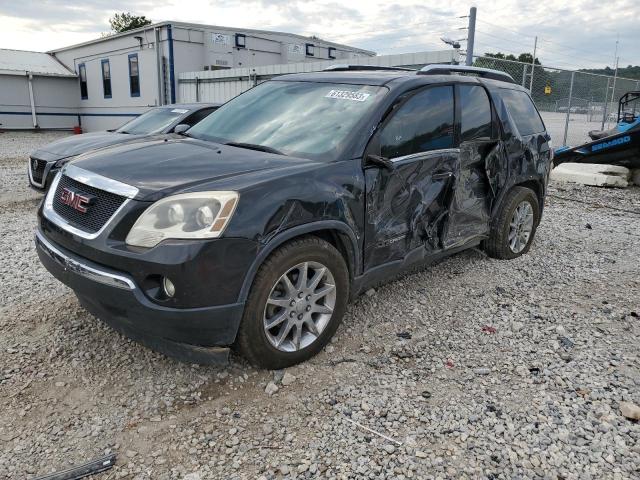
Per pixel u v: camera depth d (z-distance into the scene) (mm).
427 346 3660
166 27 21281
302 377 3213
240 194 2844
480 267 5262
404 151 3787
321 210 3154
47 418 2783
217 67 22469
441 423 2820
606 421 2869
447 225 4266
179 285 2684
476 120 4543
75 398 2953
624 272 5336
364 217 3473
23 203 8125
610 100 18812
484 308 4316
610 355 3592
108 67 26328
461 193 4477
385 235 3672
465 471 2480
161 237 2713
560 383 3225
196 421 2789
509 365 3438
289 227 3002
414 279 4887
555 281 4992
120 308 2824
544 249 6039
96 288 2859
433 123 4051
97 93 27953
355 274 3549
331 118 3729
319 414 2873
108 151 3598
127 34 23859
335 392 3076
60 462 2480
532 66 13898
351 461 2527
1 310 3996
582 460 2572
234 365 3289
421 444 2658
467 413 2910
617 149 10977
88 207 2984
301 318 3246
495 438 2717
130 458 2520
